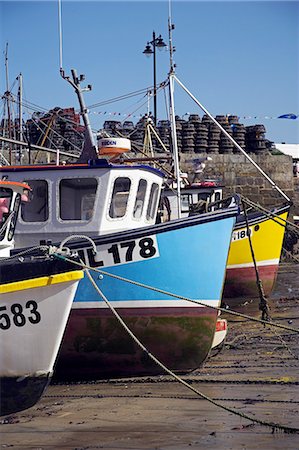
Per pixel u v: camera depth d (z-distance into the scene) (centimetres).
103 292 862
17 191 778
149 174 964
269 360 964
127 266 856
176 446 604
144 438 630
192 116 2491
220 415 700
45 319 679
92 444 618
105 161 917
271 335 1154
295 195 2597
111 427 669
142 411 724
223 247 877
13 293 677
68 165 927
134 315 861
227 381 845
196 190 1505
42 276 673
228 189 2452
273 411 708
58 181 930
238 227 1511
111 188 922
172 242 858
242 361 962
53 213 931
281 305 1505
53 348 683
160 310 862
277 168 2512
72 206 930
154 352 877
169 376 889
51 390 847
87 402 773
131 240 855
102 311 863
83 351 877
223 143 2520
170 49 1222
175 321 867
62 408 749
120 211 934
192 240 863
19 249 849
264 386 816
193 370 901
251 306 1515
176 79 1226
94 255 859
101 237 858
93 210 922
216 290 882
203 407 732
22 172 939
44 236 933
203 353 891
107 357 880
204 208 1338
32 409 748
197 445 605
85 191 927
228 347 1059
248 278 1528
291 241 2419
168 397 781
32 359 685
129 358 880
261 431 642
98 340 872
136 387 843
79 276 675
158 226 855
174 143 1200
